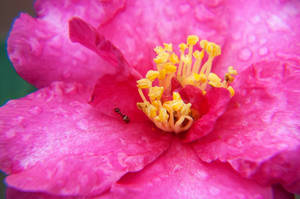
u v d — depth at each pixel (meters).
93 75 0.12
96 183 0.11
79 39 0.11
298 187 0.10
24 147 0.11
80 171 0.11
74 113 0.12
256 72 0.12
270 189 0.11
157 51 0.12
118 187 0.10
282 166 0.10
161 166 0.11
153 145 0.12
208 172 0.11
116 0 0.12
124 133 0.12
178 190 0.11
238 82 0.12
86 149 0.11
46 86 0.12
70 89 0.12
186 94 0.12
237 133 0.11
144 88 0.12
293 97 0.11
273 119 0.11
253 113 0.12
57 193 0.10
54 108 0.12
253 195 0.10
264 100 0.12
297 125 0.11
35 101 0.12
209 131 0.11
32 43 0.12
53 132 0.11
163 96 0.12
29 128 0.11
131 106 0.12
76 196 0.10
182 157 0.12
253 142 0.11
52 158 0.11
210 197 0.10
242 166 0.11
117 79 0.12
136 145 0.12
